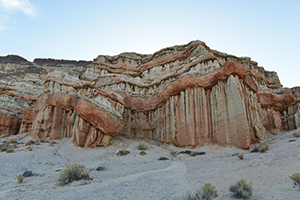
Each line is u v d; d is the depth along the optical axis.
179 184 10.20
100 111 24.30
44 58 109.06
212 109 24.17
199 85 25.98
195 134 24.03
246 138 19.44
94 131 24.55
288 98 33.44
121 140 28.50
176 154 22.11
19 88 47.56
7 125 36.78
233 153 18.56
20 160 17.97
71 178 11.40
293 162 11.20
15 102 42.16
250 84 26.64
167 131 28.38
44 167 16.38
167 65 39.47
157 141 30.81
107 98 26.77
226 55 43.91
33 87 50.09
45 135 29.47
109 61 49.56
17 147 24.95
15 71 74.31
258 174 10.40
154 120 33.09
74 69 89.69
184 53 37.88
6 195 8.80
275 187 8.30
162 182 10.70
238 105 21.16
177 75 31.41
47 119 30.12
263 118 32.31
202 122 24.22
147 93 36.44
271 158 13.09
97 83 38.78
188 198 7.46
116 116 25.39
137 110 34.47
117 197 8.32
